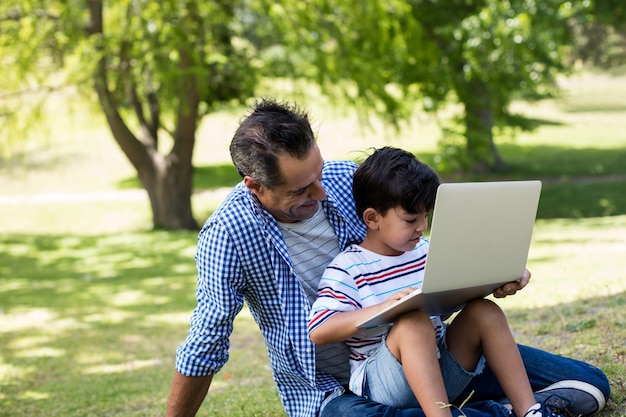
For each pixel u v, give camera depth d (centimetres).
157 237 1711
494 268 254
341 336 255
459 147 1873
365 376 266
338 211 281
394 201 258
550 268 853
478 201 238
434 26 1864
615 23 1731
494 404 261
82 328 888
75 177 2620
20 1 1562
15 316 991
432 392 241
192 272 1305
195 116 1777
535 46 1584
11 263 1509
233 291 271
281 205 265
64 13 1519
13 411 534
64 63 1612
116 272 1352
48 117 1697
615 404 300
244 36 1797
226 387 514
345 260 269
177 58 1616
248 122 263
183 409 280
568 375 280
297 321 271
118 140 1781
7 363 730
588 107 4019
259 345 699
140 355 723
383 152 268
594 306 498
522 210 252
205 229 275
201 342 272
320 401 275
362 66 1633
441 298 250
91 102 1714
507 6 1612
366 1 1597
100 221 2077
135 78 1648
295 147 255
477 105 1853
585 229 1335
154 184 1819
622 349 370
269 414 378
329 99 1739
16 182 2583
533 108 3975
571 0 1582
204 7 1570
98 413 502
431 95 1811
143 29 1523
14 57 1583
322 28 1633
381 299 265
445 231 234
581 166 2522
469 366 266
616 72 5172
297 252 278
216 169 2689
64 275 1353
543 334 453
